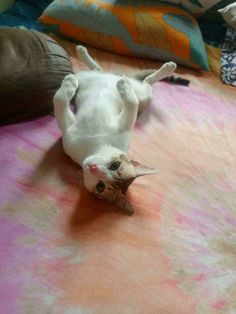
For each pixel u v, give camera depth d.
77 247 0.52
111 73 0.81
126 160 0.57
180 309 0.47
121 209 0.57
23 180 0.59
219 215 0.60
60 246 0.52
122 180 0.55
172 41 0.89
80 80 0.70
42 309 0.45
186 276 0.51
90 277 0.49
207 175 0.66
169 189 0.62
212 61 0.95
